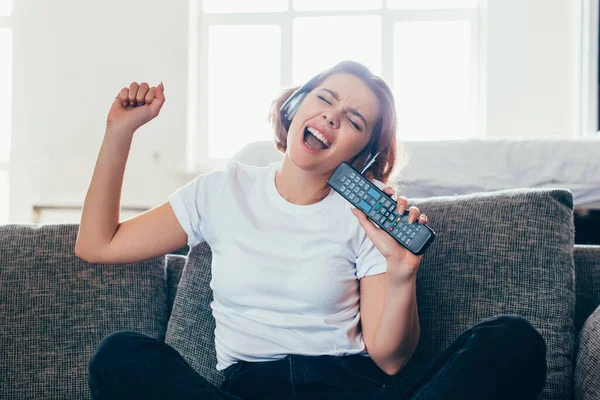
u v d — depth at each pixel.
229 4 3.84
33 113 3.76
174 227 1.26
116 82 3.72
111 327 1.38
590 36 3.38
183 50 3.69
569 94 3.45
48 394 1.34
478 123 3.63
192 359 1.35
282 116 1.36
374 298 1.17
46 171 3.75
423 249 1.05
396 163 1.36
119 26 3.72
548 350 1.25
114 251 1.25
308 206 1.22
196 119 3.85
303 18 3.77
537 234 1.33
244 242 1.21
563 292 1.29
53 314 1.38
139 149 3.68
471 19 3.63
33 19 3.77
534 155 2.33
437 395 0.88
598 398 1.12
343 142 1.21
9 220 3.76
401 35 3.70
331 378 1.09
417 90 3.69
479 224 1.37
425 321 1.34
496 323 0.94
